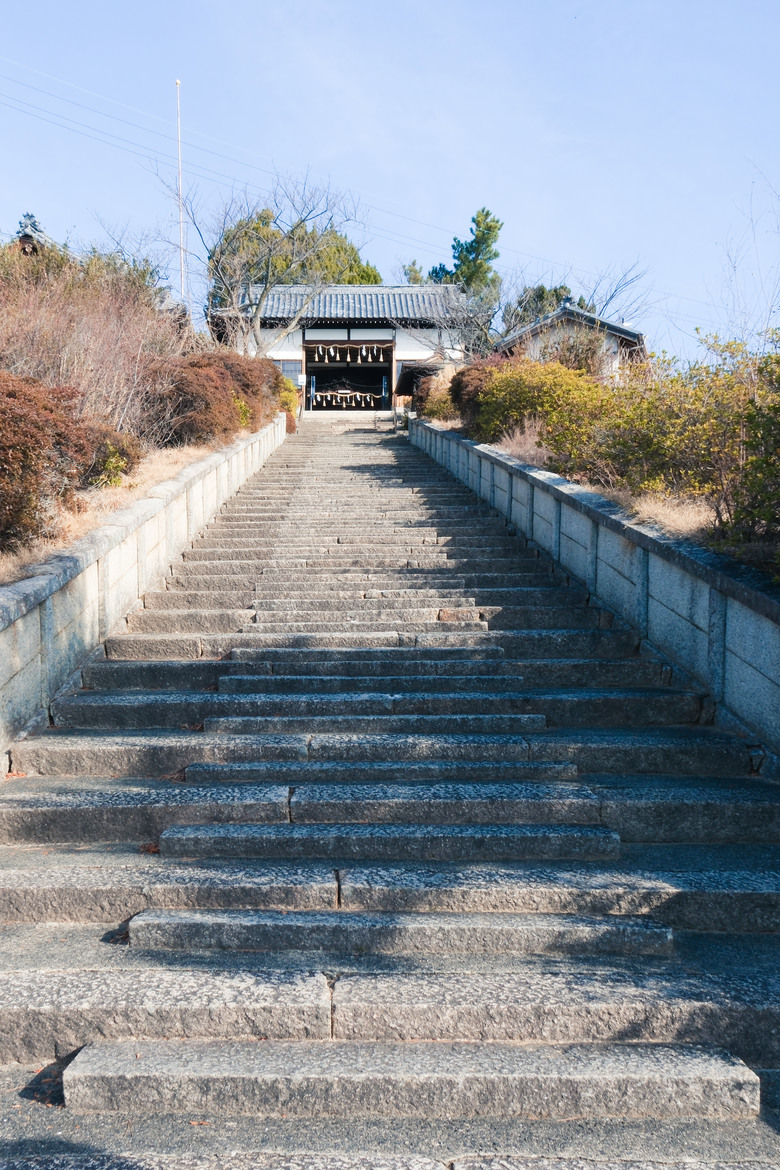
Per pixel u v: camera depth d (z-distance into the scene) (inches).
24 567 221.3
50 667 219.8
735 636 205.0
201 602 299.6
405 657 249.8
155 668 239.1
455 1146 104.0
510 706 216.8
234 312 1046.4
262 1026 118.9
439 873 151.1
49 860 158.2
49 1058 120.0
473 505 462.3
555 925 136.7
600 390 419.8
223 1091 109.5
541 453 414.6
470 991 122.0
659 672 237.5
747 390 272.1
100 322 446.0
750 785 181.6
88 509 288.5
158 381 473.4
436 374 916.0
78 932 142.3
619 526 269.1
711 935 142.2
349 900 144.6
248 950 136.3
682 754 191.6
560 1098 109.3
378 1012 118.6
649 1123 108.3
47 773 192.4
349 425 1050.7
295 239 1139.3
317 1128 107.0
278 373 888.9
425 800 169.3
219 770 185.3
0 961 132.1
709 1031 118.5
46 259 554.9
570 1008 118.4
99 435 338.0
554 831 162.4
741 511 209.3
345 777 185.3
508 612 282.8
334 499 482.9
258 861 157.9
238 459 517.7
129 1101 110.1
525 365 526.3
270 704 217.6
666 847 166.4
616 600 281.1
